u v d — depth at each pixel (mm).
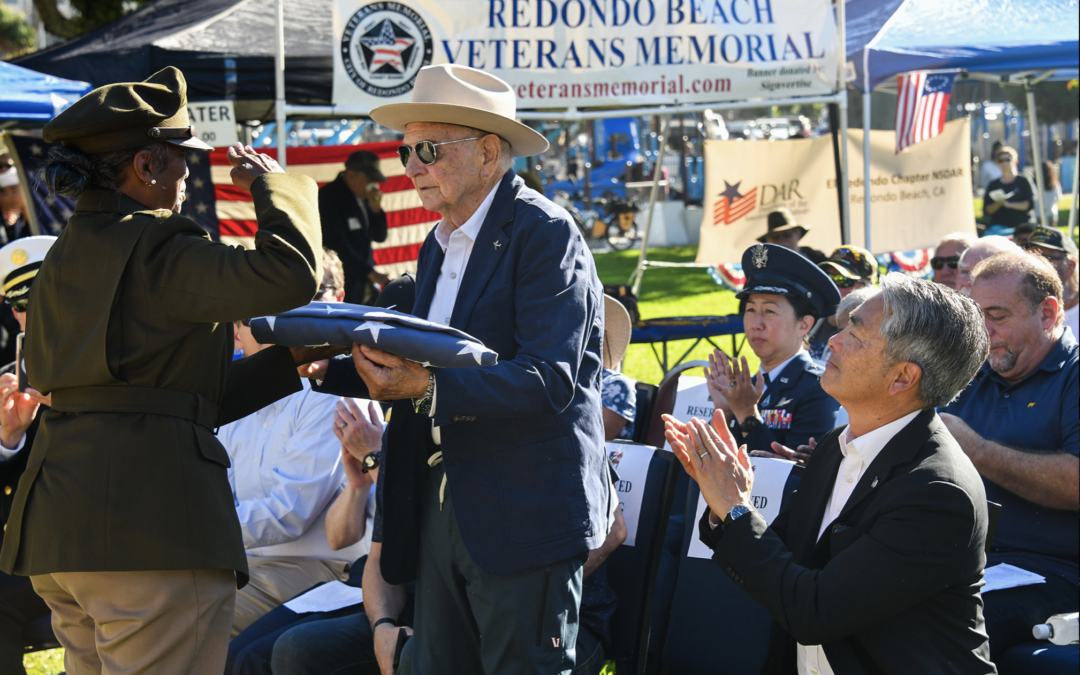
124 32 6930
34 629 3213
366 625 2756
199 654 1979
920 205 8406
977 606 2068
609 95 6336
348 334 1888
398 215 7379
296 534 3074
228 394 2199
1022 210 12758
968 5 7699
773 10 6402
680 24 6316
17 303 3436
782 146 8305
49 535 1892
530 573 2010
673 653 2695
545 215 2111
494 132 2174
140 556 1877
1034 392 3021
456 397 1887
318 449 3086
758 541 2129
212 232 6277
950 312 2074
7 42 31422
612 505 2266
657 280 15734
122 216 1966
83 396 1924
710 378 3252
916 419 2133
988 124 21047
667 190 21484
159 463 1908
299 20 6840
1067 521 2865
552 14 6195
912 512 1990
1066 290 3957
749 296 3525
